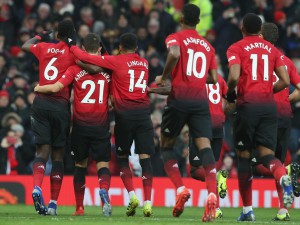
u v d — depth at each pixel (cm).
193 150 4156
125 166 4041
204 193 5294
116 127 3994
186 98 3547
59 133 3988
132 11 6988
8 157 5653
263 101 3597
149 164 4022
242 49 3616
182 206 3625
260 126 3606
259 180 5309
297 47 6681
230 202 5294
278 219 3941
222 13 7219
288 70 3944
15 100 6069
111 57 3956
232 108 3997
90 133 3997
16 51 6819
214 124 4138
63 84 3912
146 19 6962
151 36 6894
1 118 6000
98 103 4003
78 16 6956
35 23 6725
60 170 4050
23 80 6281
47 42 4209
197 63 3569
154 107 5994
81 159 4078
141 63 3991
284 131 3984
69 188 5266
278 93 3966
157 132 5738
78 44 6462
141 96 3978
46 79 3972
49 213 4047
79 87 3984
